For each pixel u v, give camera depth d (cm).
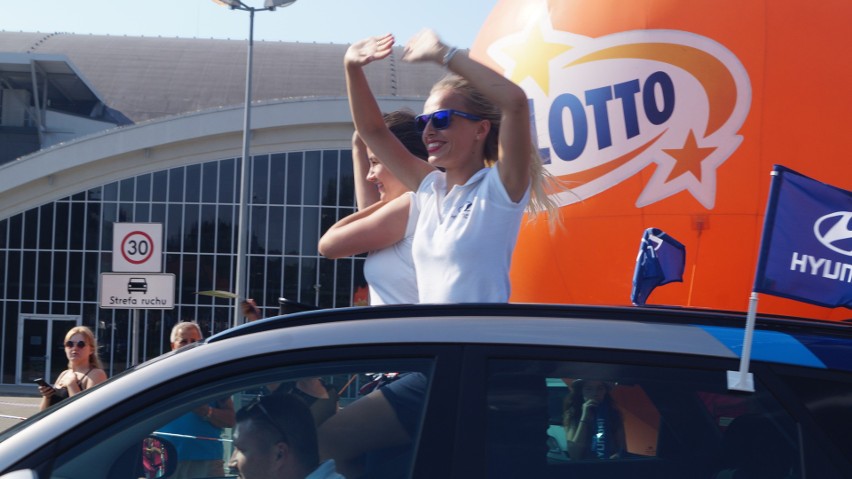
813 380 213
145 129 3562
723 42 473
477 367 215
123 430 214
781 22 469
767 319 236
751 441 211
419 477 208
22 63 5122
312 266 3622
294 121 3553
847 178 456
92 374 723
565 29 516
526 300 517
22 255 3659
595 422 214
